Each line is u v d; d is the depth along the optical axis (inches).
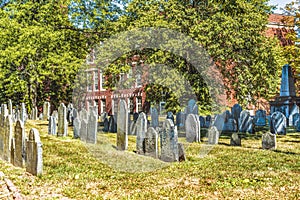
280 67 813.9
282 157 380.2
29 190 249.3
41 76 1061.8
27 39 1040.8
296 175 293.0
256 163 345.4
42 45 1061.8
